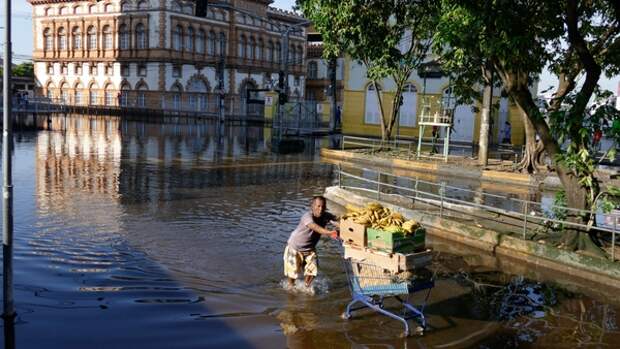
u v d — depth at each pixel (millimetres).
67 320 7016
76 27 69375
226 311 7500
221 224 12164
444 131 36656
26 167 19391
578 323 7586
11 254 6961
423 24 24438
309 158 26156
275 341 6680
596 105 10234
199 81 67125
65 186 15922
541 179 19328
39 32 72312
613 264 9203
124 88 66188
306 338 6789
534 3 10430
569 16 9773
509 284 9125
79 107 65688
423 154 26484
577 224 9914
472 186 19469
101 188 15867
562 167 10344
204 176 19125
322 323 7230
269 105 47719
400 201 14484
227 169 21156
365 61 26344
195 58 66000
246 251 10172
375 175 21312
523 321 7594
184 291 8141
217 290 8227
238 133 40000
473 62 21312
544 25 11391
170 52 63094
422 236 7379
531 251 10289
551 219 10367
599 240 10289
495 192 18188
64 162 21062
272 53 75625
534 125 10656
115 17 65562
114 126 43750
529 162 21047
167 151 26453
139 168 20328
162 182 17422
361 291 7254
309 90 83312
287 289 8383
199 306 7625
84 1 67938
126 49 65250
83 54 69000
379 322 7340
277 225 12273
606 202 9656
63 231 11000
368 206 7758
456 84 23547
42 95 73438
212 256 9805
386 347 6629
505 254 10680
